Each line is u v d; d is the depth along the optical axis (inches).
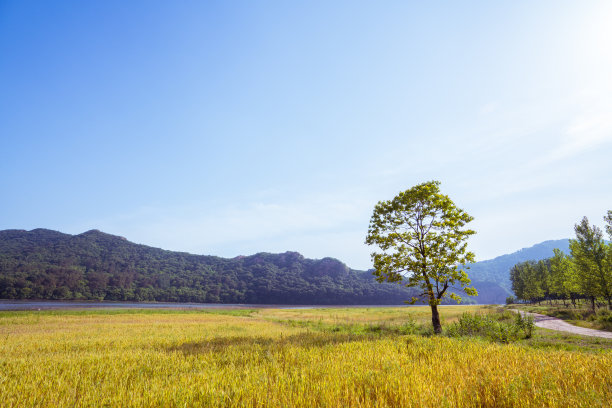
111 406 209.2
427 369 288.8
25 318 1437.0
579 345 644.1
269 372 299.0
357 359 342.6
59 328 999.0
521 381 232.7
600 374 257.8
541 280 2987.2
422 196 922.1
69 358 402.9
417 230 928.3
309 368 302.5
